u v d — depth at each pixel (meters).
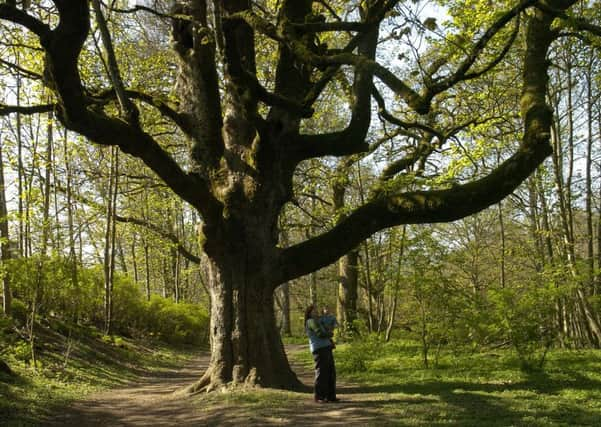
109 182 20.48
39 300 13.86
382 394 9.71
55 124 15.97
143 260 33.34
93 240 22.25
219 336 10.38
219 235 10.35
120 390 12.11
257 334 10.34
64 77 7.61
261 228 10.59
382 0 9.36
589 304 17.77
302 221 28.84
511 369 12.37
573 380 10.37
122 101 8.70
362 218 10.34
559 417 7.30
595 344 18.25
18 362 11.91
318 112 20.59
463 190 9.58
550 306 12.16
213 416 8.16
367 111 10.97
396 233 18.22
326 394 8.98
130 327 24.70
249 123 10.34
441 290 13.55
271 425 7.34
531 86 9.90
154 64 17.19
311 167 22.23
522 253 21.80
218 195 10.62
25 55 14.08
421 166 18.55
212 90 10.86
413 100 7.40
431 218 9.88
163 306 27.64
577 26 8.84
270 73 17.50
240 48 11.52
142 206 24.06
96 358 15.40
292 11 11.13
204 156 11.05
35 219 12.50
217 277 10.53
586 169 19.23
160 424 7.97
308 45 10.79
